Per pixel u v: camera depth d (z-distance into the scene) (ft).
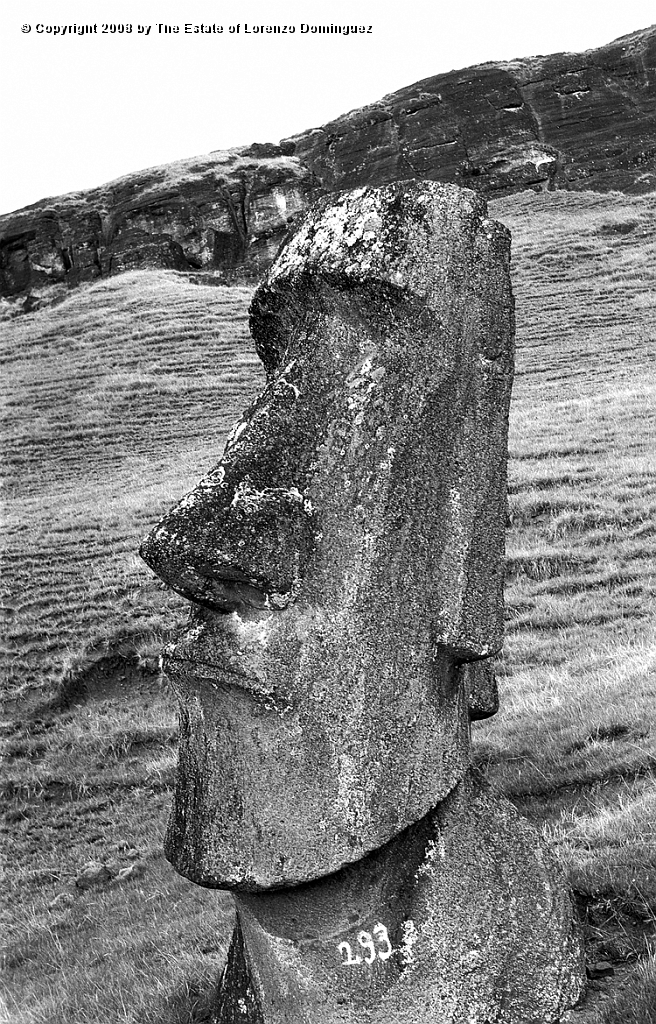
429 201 12.65
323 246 12.76
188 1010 16.85
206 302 146.51
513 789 24.49
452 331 12.66
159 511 75.56
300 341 12.90
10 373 127.65
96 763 45.60
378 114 218.38
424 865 12.90
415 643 12.63
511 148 201.87
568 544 53.47
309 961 12.69
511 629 44.24
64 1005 21.27
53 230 214.69
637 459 65.46
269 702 12.11
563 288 128.67
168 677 13.02
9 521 79.05
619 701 29.12
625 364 98.27
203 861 12.59
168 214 204.64
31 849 39.52
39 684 53.72
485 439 13.23
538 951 13.21
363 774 12.10
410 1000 12.43
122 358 126.52
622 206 167.12
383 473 12.32
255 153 225.35
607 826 18.98
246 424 12.76
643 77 210.38
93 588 62.54
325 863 12.03
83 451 101.14
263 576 12.20
